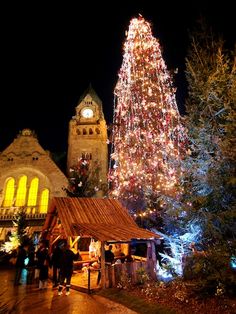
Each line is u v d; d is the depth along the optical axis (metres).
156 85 25.06
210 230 12.09
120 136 29.55
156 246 21.52
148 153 25.34
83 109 54.19
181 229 16.95
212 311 9.62
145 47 26.31
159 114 24.80
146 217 23.20
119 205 21.25
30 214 42.50
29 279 20.03
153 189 23.36
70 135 51.69
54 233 23.75
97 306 11.79
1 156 47.06
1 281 19.36
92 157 49.44
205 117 13.55
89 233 15.77
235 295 10.52
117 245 21.25
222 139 12.67
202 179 12.62
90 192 41.62
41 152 47.41
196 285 11.58
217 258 10.93
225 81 13.23
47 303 12.52
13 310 11.55
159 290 12.85
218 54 13.63
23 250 18.62
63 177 45.28
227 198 12.23
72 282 16.77
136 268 15.45
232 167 11.88
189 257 13.79
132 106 26.67
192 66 15.02
